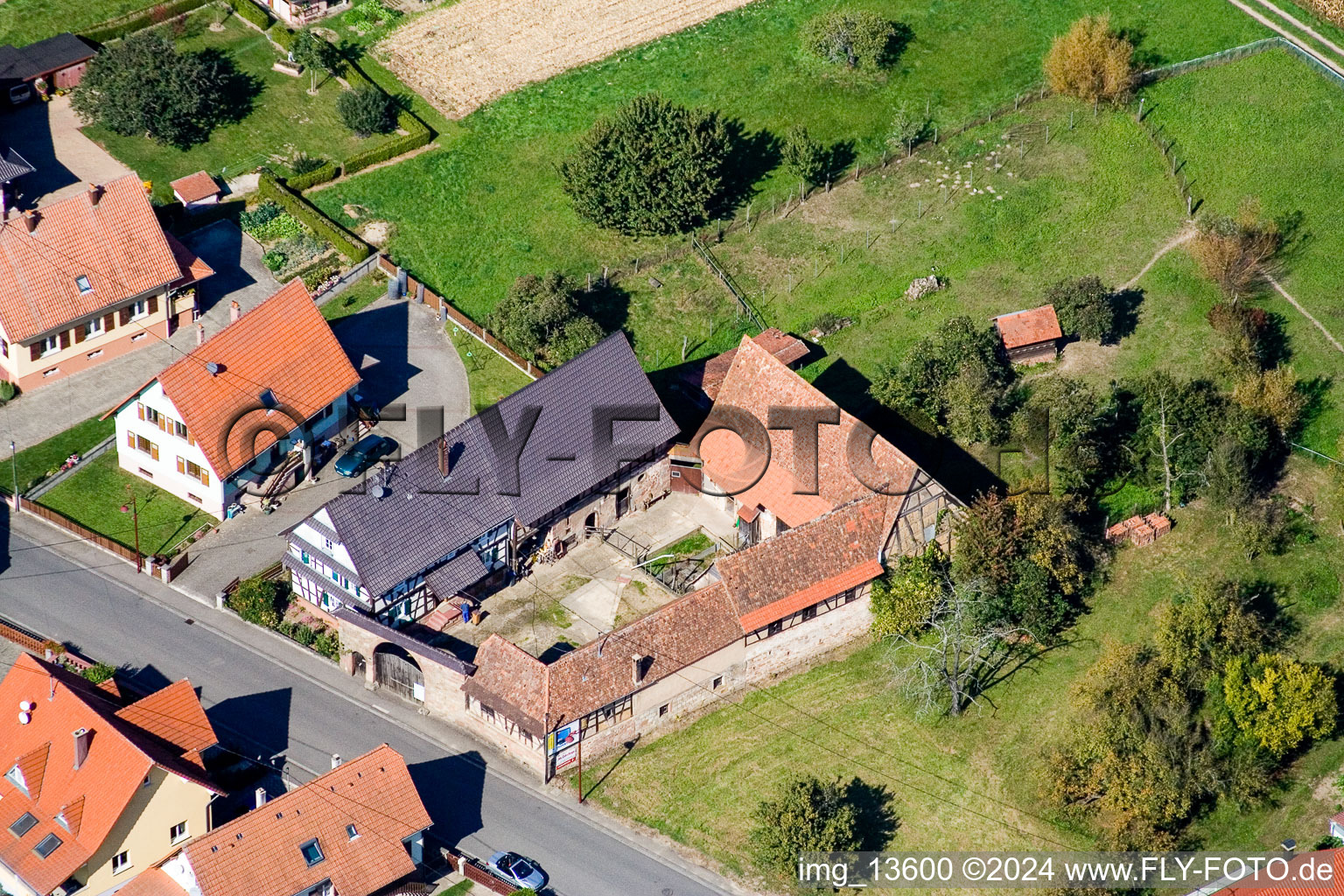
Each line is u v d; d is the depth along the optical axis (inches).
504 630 4212.6
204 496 4419.3
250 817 3565.5
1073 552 4320.9
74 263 4719.5
